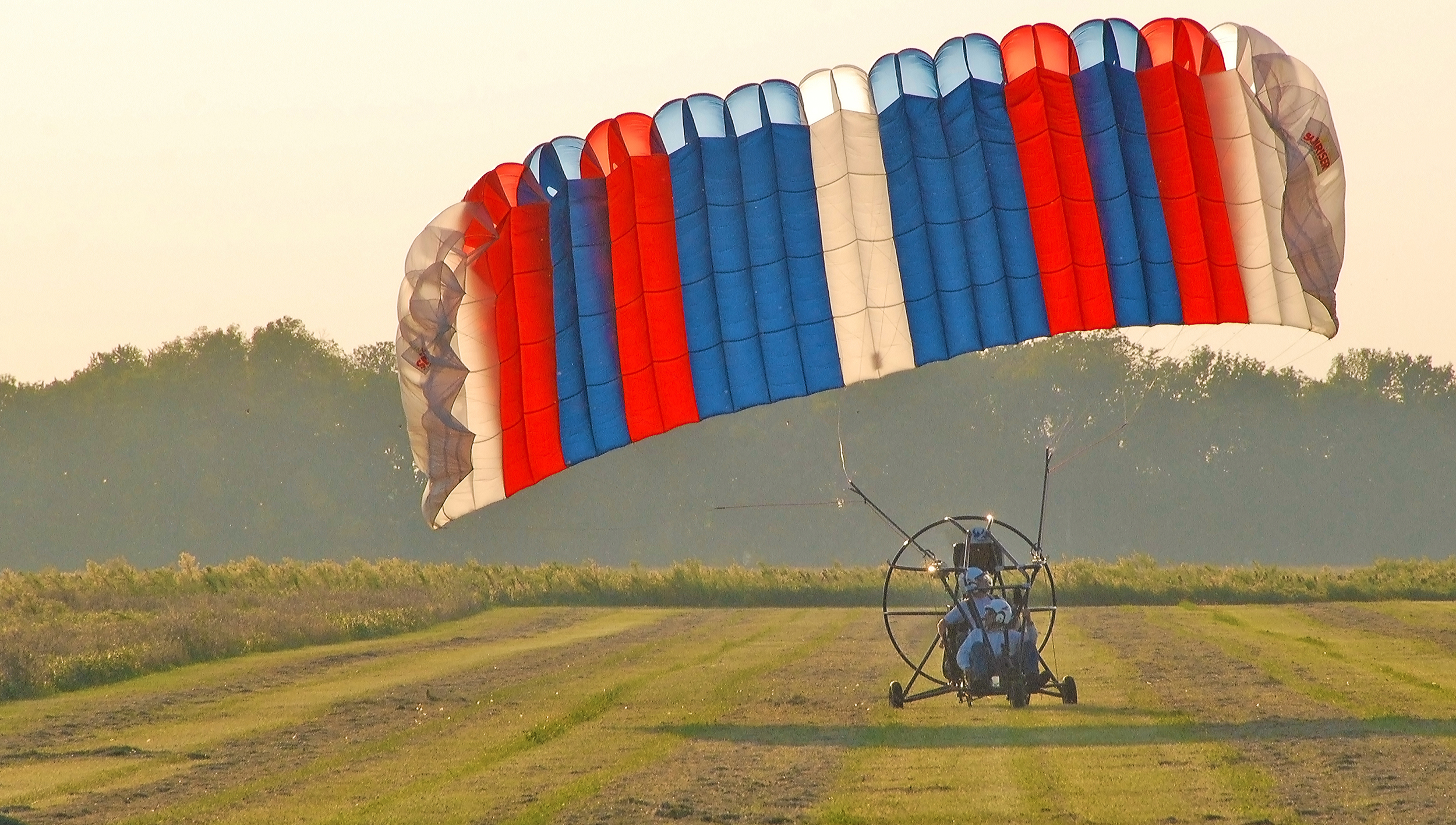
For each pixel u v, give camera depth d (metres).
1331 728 51.38
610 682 74.00
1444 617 111.56
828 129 66.06
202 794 44.72
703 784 43.31
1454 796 38.69
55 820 41.12
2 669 73.31
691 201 66.00
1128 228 64.88
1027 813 37.97
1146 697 62.09
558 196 66.12
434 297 63.41
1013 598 61.19
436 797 42.44
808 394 66.62
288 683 76.62
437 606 133.00
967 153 65.50
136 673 81.25
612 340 66.44
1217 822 36.31
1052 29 65.25
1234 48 65.00
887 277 66.25
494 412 66.62
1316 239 61.53
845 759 47.66
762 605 152.00
